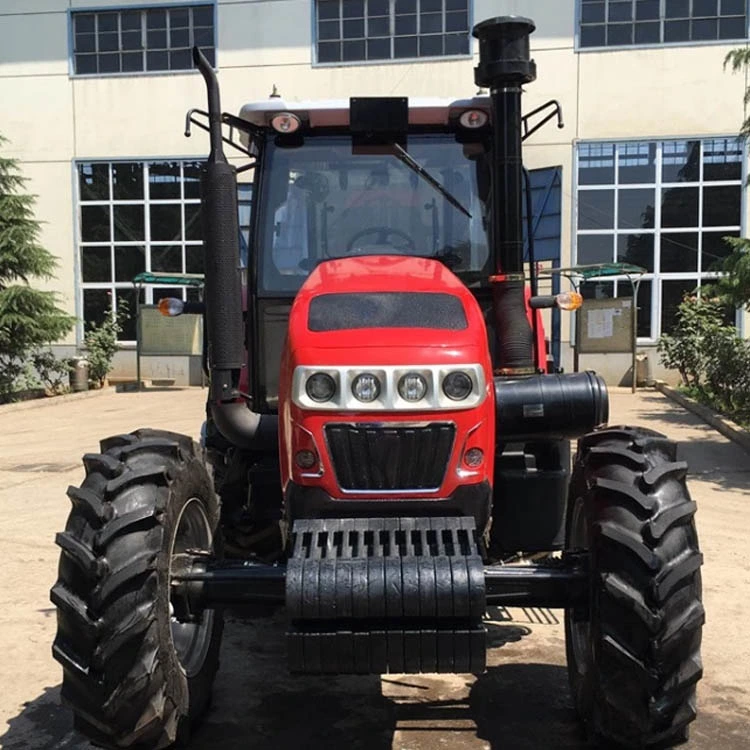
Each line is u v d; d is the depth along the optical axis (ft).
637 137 55.47
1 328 49.98
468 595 9.62
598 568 10.25
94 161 61.31
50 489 27.78
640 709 10.09
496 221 14.10
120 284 61.98
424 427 10.70
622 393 52.80
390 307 11.39
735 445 33.60
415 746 11.79
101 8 60.23
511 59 13.64
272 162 14.89
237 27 58.90
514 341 13.96
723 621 16.16
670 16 54.80
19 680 14.01
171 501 10.57
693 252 55.72
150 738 10.26
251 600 10.79
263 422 12.69
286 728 12.35
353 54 58.08
